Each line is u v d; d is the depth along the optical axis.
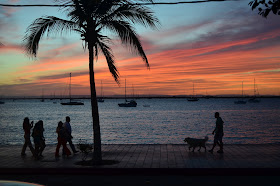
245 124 54.28
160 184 9.36
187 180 9.88
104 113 101.12
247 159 12.44
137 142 30.12
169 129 45.34
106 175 10.88
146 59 12.78
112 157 13.27
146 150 15.23
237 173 10.54
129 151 14.95
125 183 9.59
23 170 11.11
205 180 9.83
